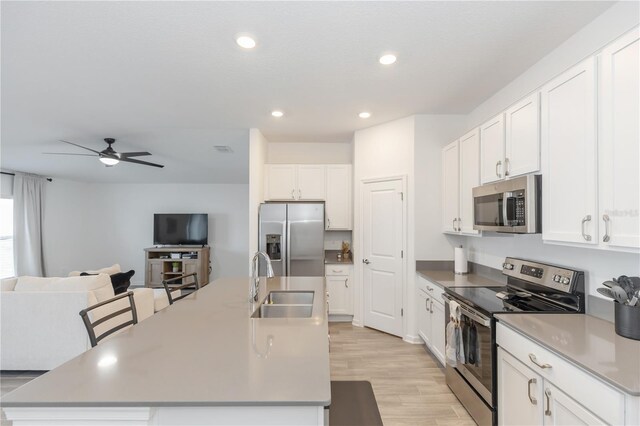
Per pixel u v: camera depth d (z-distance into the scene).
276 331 1.54
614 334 1.58
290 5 1.78
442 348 2.92
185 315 1.83
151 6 1.78
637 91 1.35
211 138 4.53
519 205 2.07
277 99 3.17
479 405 2.09
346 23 1.95
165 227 7.56
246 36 2.08
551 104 1.87
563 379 1.37
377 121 3.91
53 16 1.85
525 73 2.60
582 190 1.63
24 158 5.42
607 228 1.48
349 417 1.37
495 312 1.95
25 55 2.28
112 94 2.98
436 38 2.12
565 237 1.75
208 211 7.89
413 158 3.69
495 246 3.03
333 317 4.50
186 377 1.07
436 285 3.04
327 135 4.54
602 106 1.52
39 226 6.67
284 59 2.38
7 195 6.25
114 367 1.15
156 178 7.32
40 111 3.38
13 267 6.34
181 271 7.27
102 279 3.16
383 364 3.14
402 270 3.81
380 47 2.22
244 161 5.90
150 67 2.48
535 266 2.30
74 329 2.92
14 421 0.96
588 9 1.83
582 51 2.02
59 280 3.07
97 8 1.79
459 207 3.14
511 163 2.26
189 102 3.22
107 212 7.76
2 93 2.92
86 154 5.15
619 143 1.43
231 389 0.99
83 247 7.64
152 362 1.19
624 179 1.40
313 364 1.17
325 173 4.71
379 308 4.06
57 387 1.01
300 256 4.19
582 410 1.27
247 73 2.61
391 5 1.79
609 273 1.78
